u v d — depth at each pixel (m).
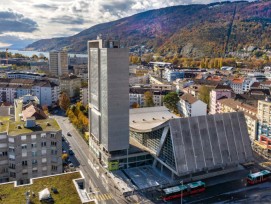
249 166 137.50
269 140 154.12
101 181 120.69
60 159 110.56
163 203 105.62
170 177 124.75
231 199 108.56
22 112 146.00
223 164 125.50
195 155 121.38
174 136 119.62
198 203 105.75
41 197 61.66
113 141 129.62
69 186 68.06
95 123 144.38
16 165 104.88
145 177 124.81
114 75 124.94
